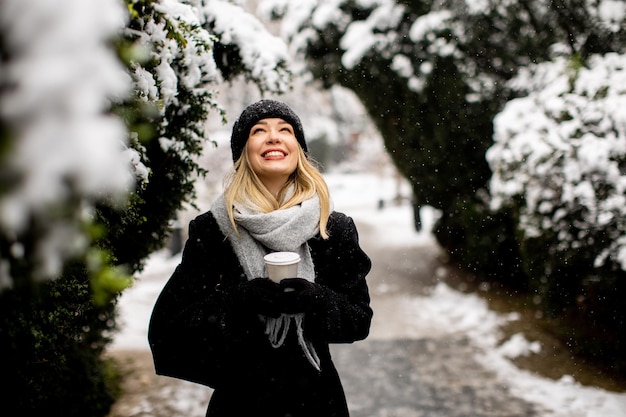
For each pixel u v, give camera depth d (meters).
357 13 7.54
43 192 0.40
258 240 1.55
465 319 6.09
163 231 2.83
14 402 1.46
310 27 7.79
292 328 1.53
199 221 1.64
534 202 4.58
